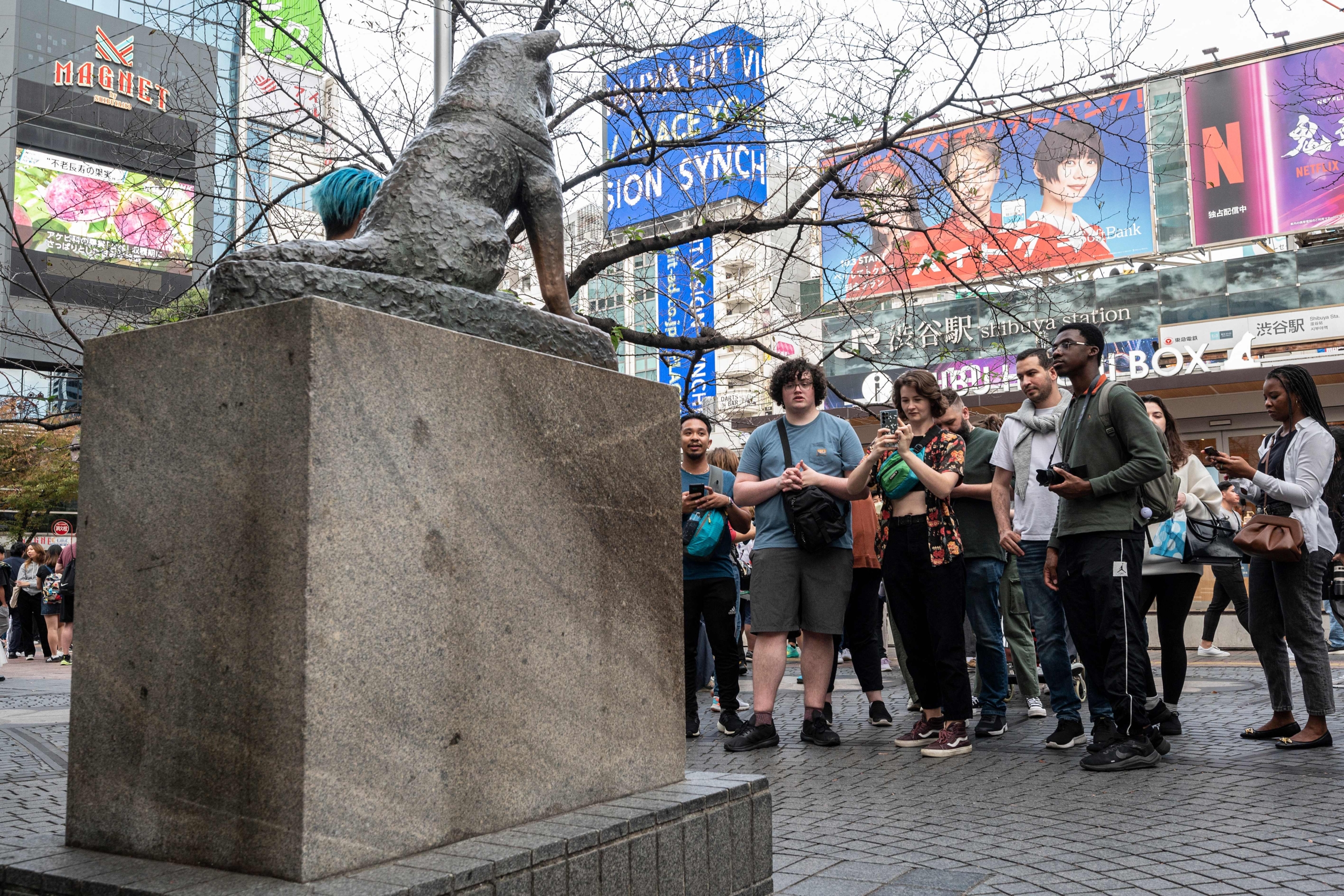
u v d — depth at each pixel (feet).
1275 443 16.69
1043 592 16.66
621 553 7.51
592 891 6.18
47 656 49.21
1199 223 70.79
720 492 19.53
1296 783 12.78
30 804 12.43
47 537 91.61
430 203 7.18
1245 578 33.04
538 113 8.21
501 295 7.60
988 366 60.49
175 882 5.31
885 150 20.22
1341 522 17.44
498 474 6.50
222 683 5.56
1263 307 69.15
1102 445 14.57
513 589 6.53
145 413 6.04
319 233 22.09
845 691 26.32
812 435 17.75
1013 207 72.23
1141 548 14.64
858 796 12.78
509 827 6.32
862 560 19.69
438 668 5.97
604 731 7.16
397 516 5.80
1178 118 70.44
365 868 5.46
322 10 20.74
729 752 16.74
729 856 7.41
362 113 20.08
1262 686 24.41
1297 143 68.74
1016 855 9.63
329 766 5.33
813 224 20.30
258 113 21.25
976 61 19.10
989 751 16.22
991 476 18.72
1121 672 14.19
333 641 5.39
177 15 20.97
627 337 19.42
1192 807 11.58
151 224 20.67
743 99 20.63
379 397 5.75
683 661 8.07
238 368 5.68
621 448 7.63
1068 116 19.85
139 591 5.95
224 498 5.66
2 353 19.43
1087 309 72.90
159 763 5.78
